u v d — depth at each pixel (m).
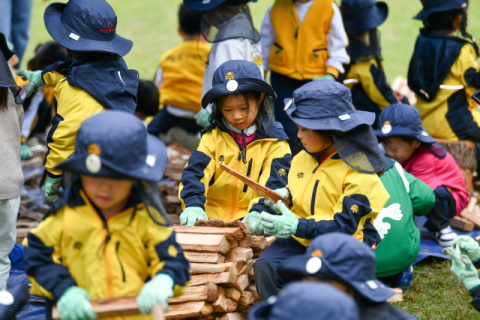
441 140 7.77
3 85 4.30
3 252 4.68
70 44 4.86
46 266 3.09
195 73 8.33
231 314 4.18
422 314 4.82
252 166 5.02
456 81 7.66
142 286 3.18
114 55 5.17
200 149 5.11
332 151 4.20
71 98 4.91
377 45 7.72
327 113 4.04
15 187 4.51
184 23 8.32
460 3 7.48
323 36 7.31
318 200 4.14
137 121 2.96
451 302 5.05
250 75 4.76
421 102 8.00
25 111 8.90
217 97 4.80
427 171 6.33
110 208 3.12
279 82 7.59
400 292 3.68
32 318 4.47
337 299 2.28
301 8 7.34
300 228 3.92
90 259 3.09
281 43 7.48
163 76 8.74
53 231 3.12
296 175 4.35
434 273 5.75
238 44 6.27
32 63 7.15
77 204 3.09
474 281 3.99
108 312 2.94
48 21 4.98
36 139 9.93
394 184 4.98
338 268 3.05
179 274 3.07
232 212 5.14
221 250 4.09
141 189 3.04
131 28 19.52
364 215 3.95
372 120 4.02
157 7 21.83
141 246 3.12
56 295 3.00
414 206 5.32
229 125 5.07
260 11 20.33
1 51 4.54
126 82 5.10
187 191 4.86
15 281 5.25
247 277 4.30
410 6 21.39
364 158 4.02
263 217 3.99
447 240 6.24
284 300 2.33
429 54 7.72
